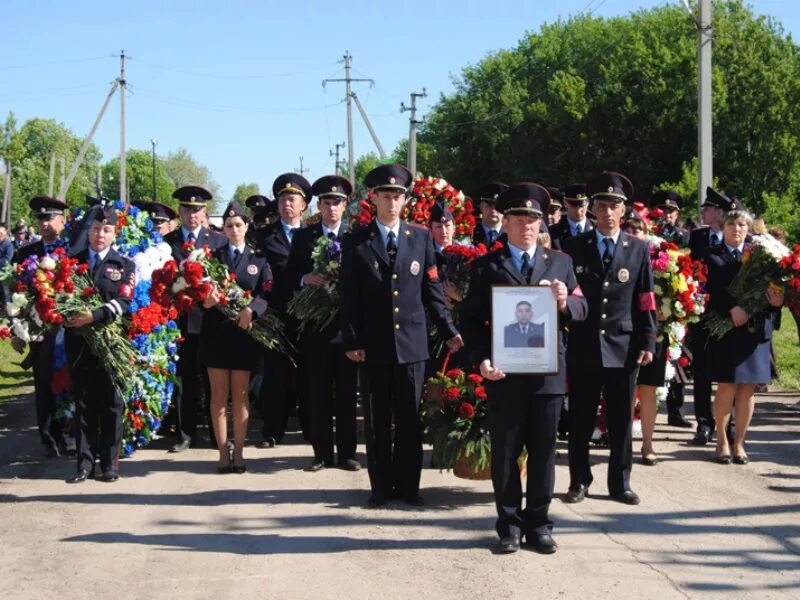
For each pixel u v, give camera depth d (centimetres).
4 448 877
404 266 652
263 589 495
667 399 928
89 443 747
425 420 694
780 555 542
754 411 1002
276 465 791
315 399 768
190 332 844
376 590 491
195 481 734
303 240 812
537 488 550
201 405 935
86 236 755
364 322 657
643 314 647
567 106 4541
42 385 830
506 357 531
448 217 775
